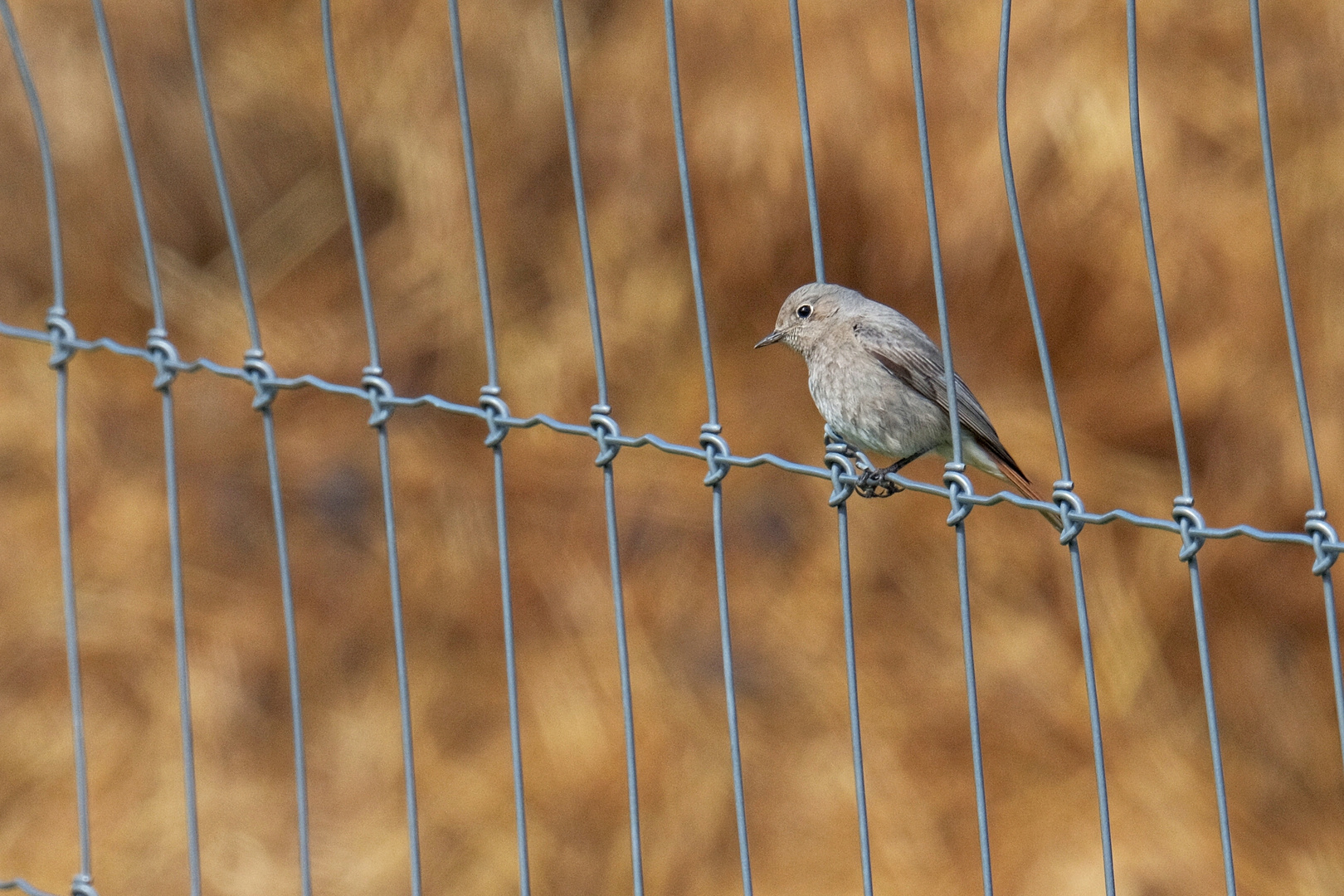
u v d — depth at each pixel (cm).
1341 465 1305
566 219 1571
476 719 1277
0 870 1181
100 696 1295
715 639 1313
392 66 1639
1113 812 1170
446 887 1156
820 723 1238
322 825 1202
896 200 1424
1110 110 1361
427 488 1452
